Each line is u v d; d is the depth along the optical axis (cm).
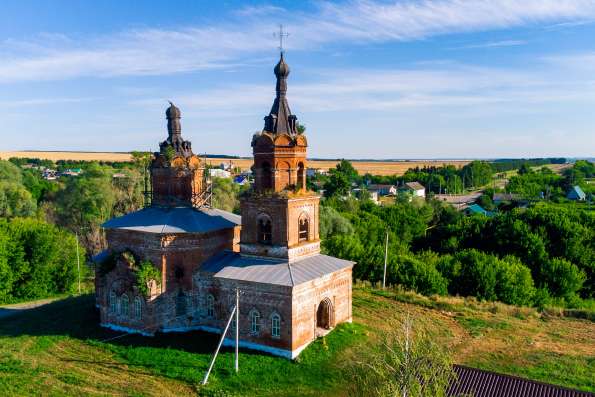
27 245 6494
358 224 9575
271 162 4003
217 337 4088
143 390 3234
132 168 10369
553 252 7700
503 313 5256
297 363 3616
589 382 3550
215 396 3134
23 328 4431
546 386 2745
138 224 4309
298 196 4003
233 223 4581
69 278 6844
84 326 4419
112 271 4278
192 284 4256
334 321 4259
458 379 2859
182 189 4706
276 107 4109
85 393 3180
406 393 2288
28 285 6425
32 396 3123
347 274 4453
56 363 3634
